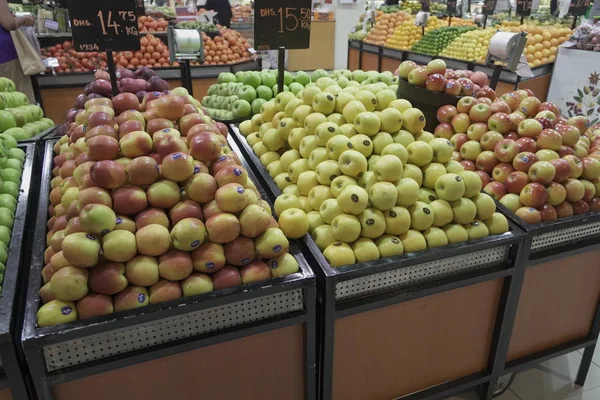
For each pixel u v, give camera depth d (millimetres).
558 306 2041
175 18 7336
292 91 2998
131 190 1360
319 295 1510
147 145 1457
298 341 1507
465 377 1958
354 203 1548
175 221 1375
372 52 7828
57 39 5621
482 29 6457
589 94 4770
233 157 1710
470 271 1723
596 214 1919
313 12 10086
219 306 1344
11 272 1420
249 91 2992
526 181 1903
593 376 2357
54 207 1840
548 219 1847
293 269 1439
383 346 1694
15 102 2908
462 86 2354
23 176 2137
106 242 1259
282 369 1528
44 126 2973
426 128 2477
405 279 1616
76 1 1939
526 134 2039
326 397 1641
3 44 4430
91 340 1227
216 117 3039
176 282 1335
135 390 1337
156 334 1298
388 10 8383
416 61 6684
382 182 1610
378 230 1569
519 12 5820
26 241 1679
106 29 2023
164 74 5406
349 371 1675
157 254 1311
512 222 1809
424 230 1662
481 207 1726
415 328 1725
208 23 6289
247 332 1384
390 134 1833
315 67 10609
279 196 1776
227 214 1367
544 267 1895
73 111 2623
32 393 1268
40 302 1287
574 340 2174
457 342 1866
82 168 1528
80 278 1226
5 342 1148
